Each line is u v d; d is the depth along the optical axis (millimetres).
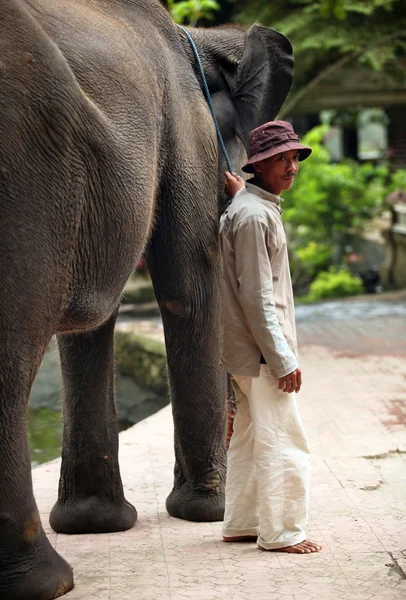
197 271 5398
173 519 5645
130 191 4430
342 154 31703
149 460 6969
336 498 5938
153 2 5324
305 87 18953
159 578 4629
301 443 4941
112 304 4637
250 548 5039
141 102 4605
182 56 5449
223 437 5672
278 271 4891
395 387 9812
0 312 3896
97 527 5387
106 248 4387
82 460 5410
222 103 5715
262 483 4879
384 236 22344
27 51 3936
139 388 12234
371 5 16703
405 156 25375
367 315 15320
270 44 5676
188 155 5289
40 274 3992
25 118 3900
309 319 15102
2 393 3988
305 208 22969
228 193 5387
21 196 3902
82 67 4289
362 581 4520
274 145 4832
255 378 4848
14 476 4086
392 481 6395
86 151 4156
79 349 5348
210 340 5523
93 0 4855
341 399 9266
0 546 4141
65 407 5473
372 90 19891
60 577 4355
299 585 4484
